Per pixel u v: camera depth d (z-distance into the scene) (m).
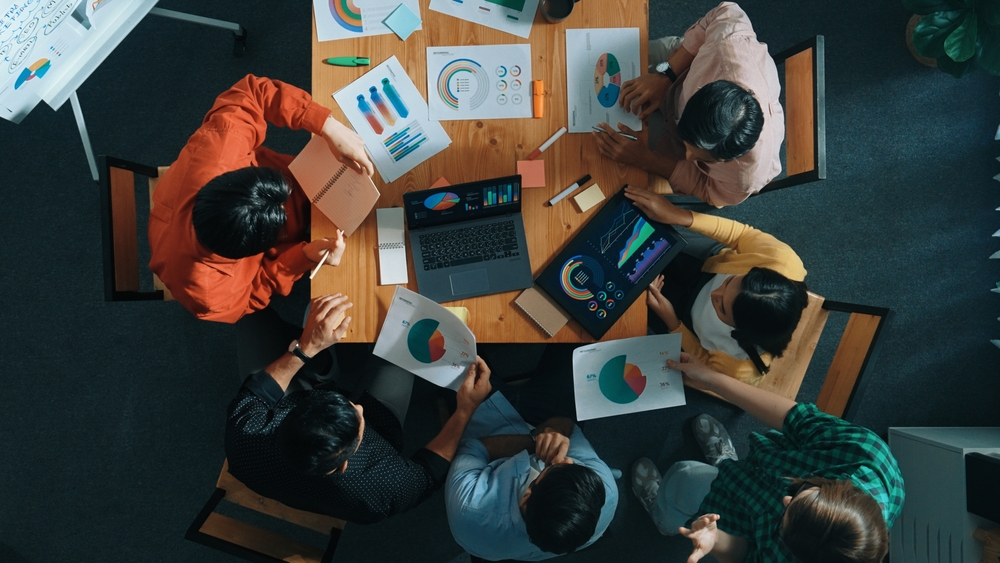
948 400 2.40
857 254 2.41
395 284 1.63
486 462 1.77
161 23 2.30
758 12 2.41
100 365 2.24
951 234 2.42
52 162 2.26
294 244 1.72
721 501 1.75
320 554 1.76
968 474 1.87
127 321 2.25
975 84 2.43
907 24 2.40
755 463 1.70
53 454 2.21
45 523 2.20
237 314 1.58
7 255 2.24
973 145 2.43
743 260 1.80
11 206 2.25
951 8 1.94
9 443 2.21
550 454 1.72
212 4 2.31
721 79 1.58
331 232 1.62
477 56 1.68
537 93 1.67
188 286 1.41
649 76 1.70
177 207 1.38
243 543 1.65
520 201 1.62
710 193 1.73
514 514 1.61
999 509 1.78
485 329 1.64
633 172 1.70
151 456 2.24
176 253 1.37
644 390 1.68
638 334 1.67
